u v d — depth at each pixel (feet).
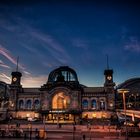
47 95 336.90
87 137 173.88
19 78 372.79
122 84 393.09
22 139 154.10
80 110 320.50
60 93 335.88
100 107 334.44
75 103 325.83
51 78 355.36
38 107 350.23
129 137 170.19
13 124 278.26
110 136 178.40
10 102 354.33
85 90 359.25
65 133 196.34
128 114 315.37
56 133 195.93
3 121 296.30
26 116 345.31
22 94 359.05
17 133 165.68
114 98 334.85
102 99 337.72
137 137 169.99
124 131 188.44
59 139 161.17
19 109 350.23
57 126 248.32
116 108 348.59
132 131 183.83
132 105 372.17
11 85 363.15
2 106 371.76
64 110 320.91
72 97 328.70
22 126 255.91
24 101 356.18
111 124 269.44
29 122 291.38
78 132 203.21
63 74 358.43
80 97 332.39
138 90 384.88
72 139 161.58
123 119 303.07
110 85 340.59
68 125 260.42
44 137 160.04
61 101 332.60
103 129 223.92
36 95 355.77
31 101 354.54
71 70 357.20
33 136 169.58
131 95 380.37
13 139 153.58
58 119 298.97
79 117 317.63
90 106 335.67
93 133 196.24
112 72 350.23
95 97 339.77
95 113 330.13
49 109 328.90
